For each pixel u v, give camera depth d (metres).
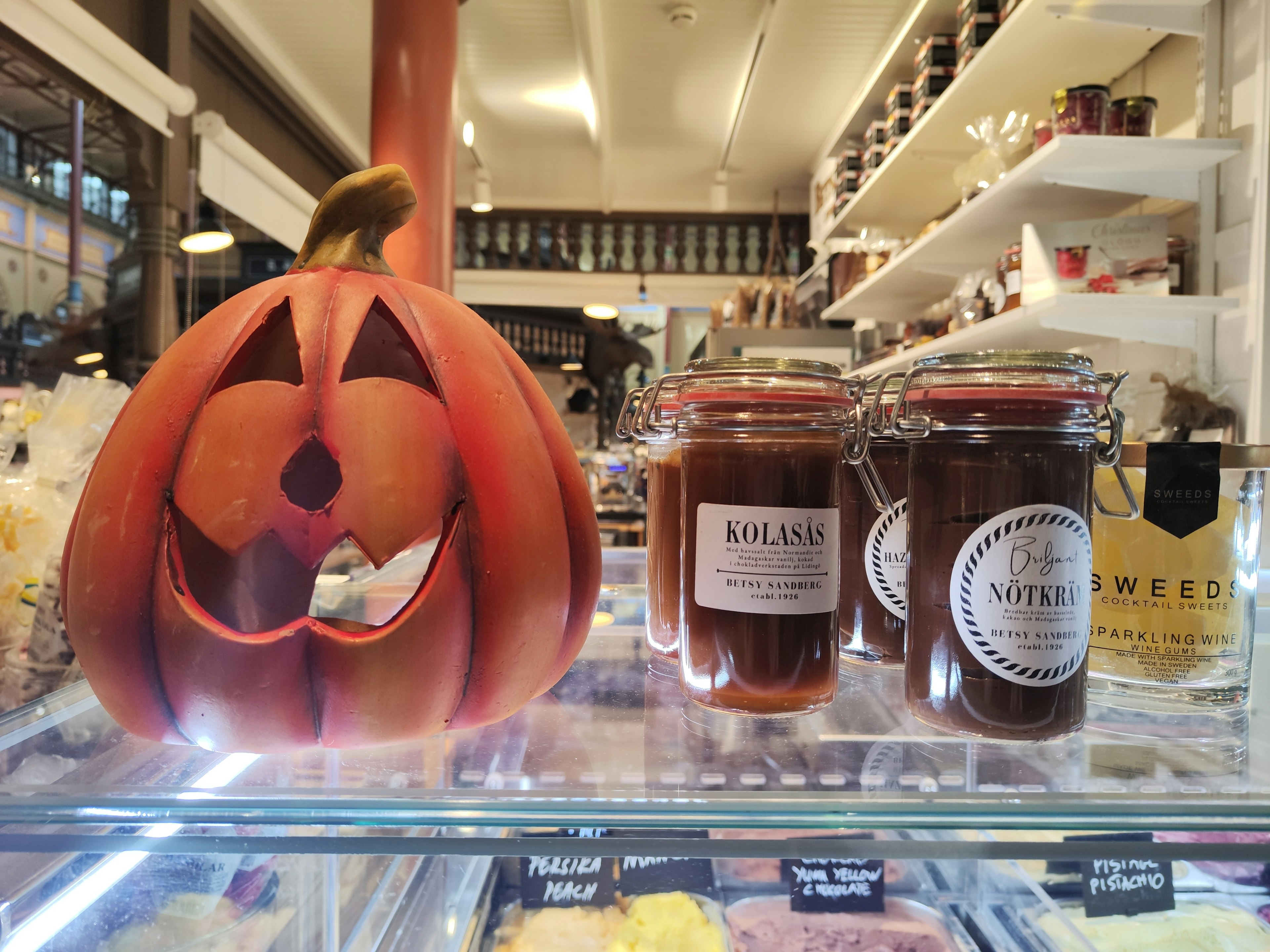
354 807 0.31
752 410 0.40
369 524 0.34
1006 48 1.61
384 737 0.35
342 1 2.86
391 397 0.35
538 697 0.46
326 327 0.37
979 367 0.38
